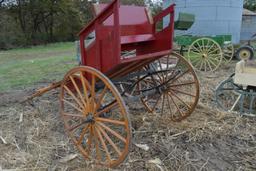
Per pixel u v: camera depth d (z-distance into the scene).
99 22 2.47
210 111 4.03
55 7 20.38
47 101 4.54
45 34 20.66
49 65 8.27
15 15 19.58
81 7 22.97
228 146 3.12
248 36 15.52
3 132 3.45
